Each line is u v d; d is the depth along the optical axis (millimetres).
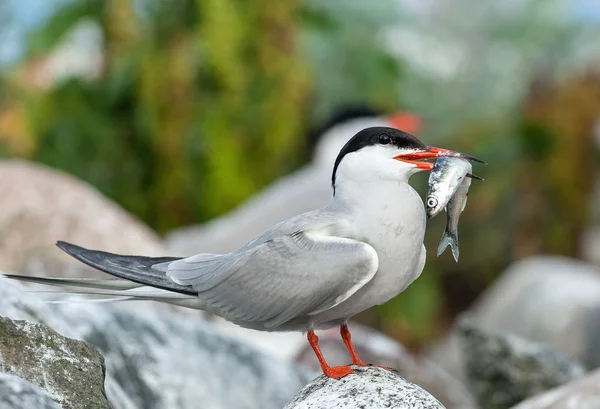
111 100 14000
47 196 9672
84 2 14219
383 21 17250
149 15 13977
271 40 14031
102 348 6598
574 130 16625
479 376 9258
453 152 5902
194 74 13820
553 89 17109
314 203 11016
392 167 5797
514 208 16422
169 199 13906
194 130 13867
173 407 6613
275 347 9836
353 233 5707
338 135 13281
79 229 9516
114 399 6105
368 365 5797
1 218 9422
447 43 18359
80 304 6824
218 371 7082
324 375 5773
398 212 5715
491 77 17656
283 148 14016
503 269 16203
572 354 12078
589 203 16562
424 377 9422
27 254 9281
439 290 15633
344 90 15461
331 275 5590
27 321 5297
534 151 16703
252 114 13977
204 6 13703
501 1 19000
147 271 5891
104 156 13945
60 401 5043
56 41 14266
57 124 13945
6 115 14000
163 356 6852
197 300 5891
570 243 16422
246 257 5770
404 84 16547
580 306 12359
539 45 18312
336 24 15219
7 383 4594
